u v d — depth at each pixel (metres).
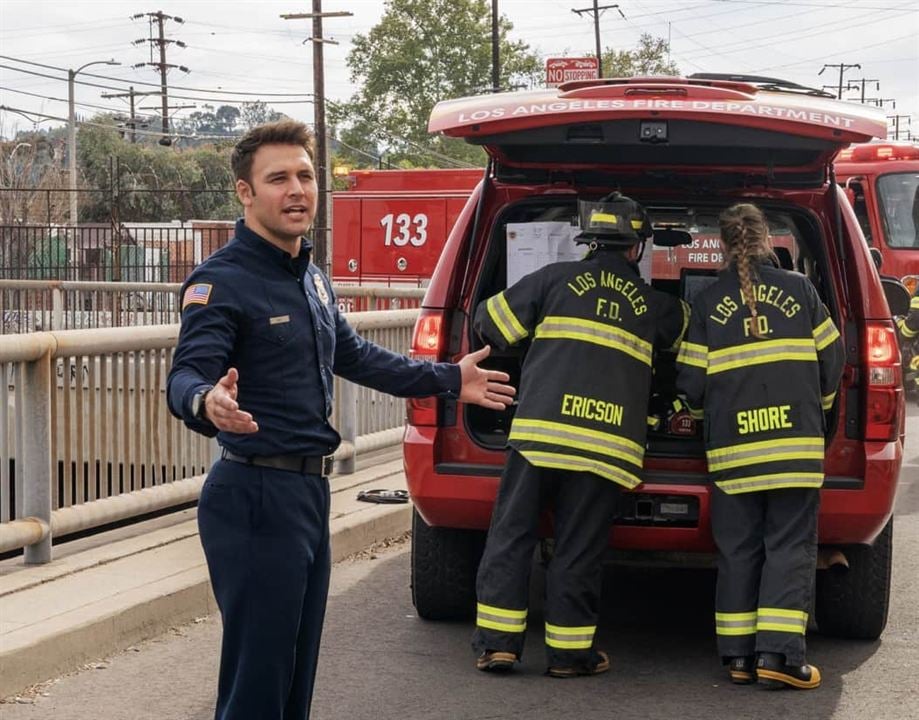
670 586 7.44
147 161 71.25
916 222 17.25
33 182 63.81
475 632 5.80
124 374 7.42
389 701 5.34
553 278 5.64
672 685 5.60
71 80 52.84
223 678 3.77
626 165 6.04
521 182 6.20
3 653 5.32
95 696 5.37
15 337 6.53
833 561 5.82
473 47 83.31
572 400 5.50
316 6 47.22
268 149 3.68
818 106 5.68
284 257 3.72
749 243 5.63
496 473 5.87
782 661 5.49
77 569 6.70
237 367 3.69
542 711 5.23
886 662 5.91
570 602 5.63
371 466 10.08
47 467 6.74
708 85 5.97
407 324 10.59
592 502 5.55
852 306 5.85
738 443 5.49
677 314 5.68
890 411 5.70
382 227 20.84
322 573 3.86
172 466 7.87
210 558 3.71
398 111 83.50
